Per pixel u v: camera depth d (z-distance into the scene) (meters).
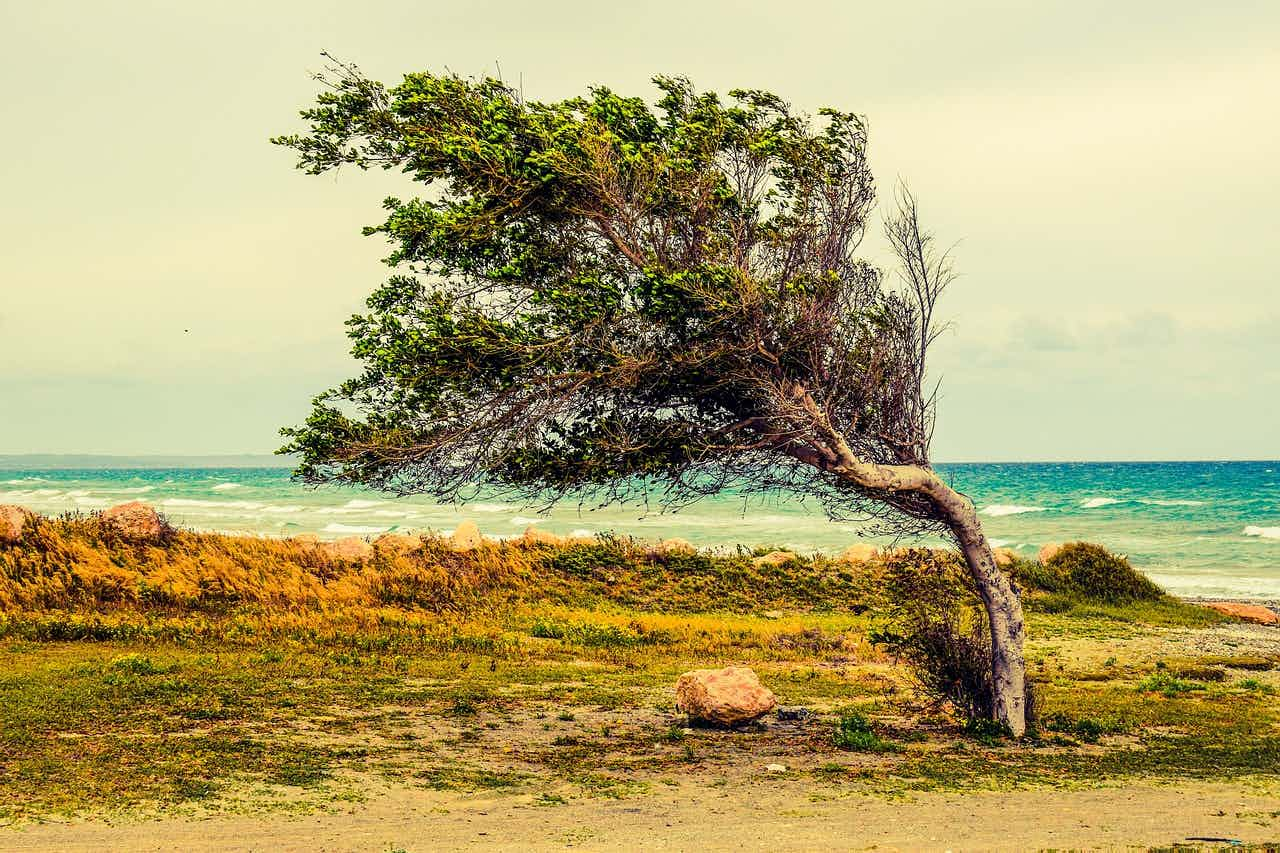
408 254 13.77
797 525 74.69
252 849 8.81
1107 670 23.59
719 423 14.67
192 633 22.92
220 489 126.81
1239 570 52.22
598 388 13.63
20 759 11.67
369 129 13.69
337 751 13.02
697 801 11.18
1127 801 11.61
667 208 13.77
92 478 182.38
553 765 12.95
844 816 10.59
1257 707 18.73
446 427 13.58
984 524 78.06
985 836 9.80
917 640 16.97
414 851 8.89
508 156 12.89
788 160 14.70
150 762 11.84
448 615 27.86
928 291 15.32
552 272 13.80
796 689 19.98
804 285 13.69
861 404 14.79
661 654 24.11
